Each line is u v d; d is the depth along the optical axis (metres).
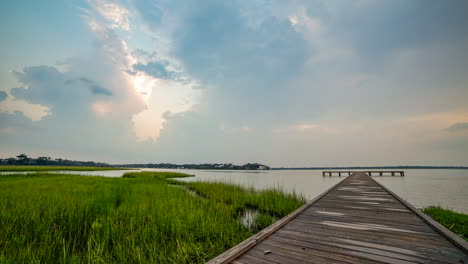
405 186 26.17
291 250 3.28
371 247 3.35
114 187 13.78
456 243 3.30
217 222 6.38
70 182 17.03
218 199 11.63
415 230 4.16
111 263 4.11
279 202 10.07
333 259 2.95
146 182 19.83
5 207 6.79
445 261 2.86
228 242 5.23
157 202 8.59
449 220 8.36
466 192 19.70
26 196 9.27
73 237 5.42
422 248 3.28
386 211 5.88
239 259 2.99
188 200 9.55
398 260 2.90
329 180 38.75
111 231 5.46
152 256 4.36
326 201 7.49
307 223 4.76
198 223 6.20
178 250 4.61
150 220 6.39
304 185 27.23
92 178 22.38
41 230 5.37
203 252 4.66
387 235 3.89
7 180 18.81
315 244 3.51
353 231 4.16
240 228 6.56
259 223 7.29
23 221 5.79
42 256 4.20
